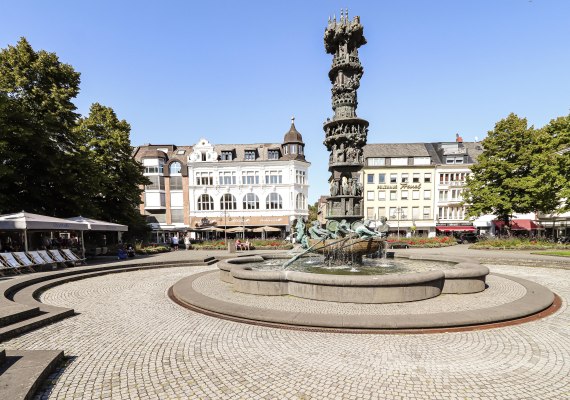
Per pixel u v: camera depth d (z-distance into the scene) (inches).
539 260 646.5
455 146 1939.0
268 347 221.8
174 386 170.7
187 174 1796.3
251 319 278.4
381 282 306.3
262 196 1724.9
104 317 297.4
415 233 1753.2
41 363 183.9
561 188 1007.0
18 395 149.0
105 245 1032.2
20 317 268.1
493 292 360.2
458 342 227.1
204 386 170.6
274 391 165.3
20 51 825.5
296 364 195.8
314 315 269.1
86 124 1085.8
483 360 198.8
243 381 175.6
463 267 398.9
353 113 494.3
